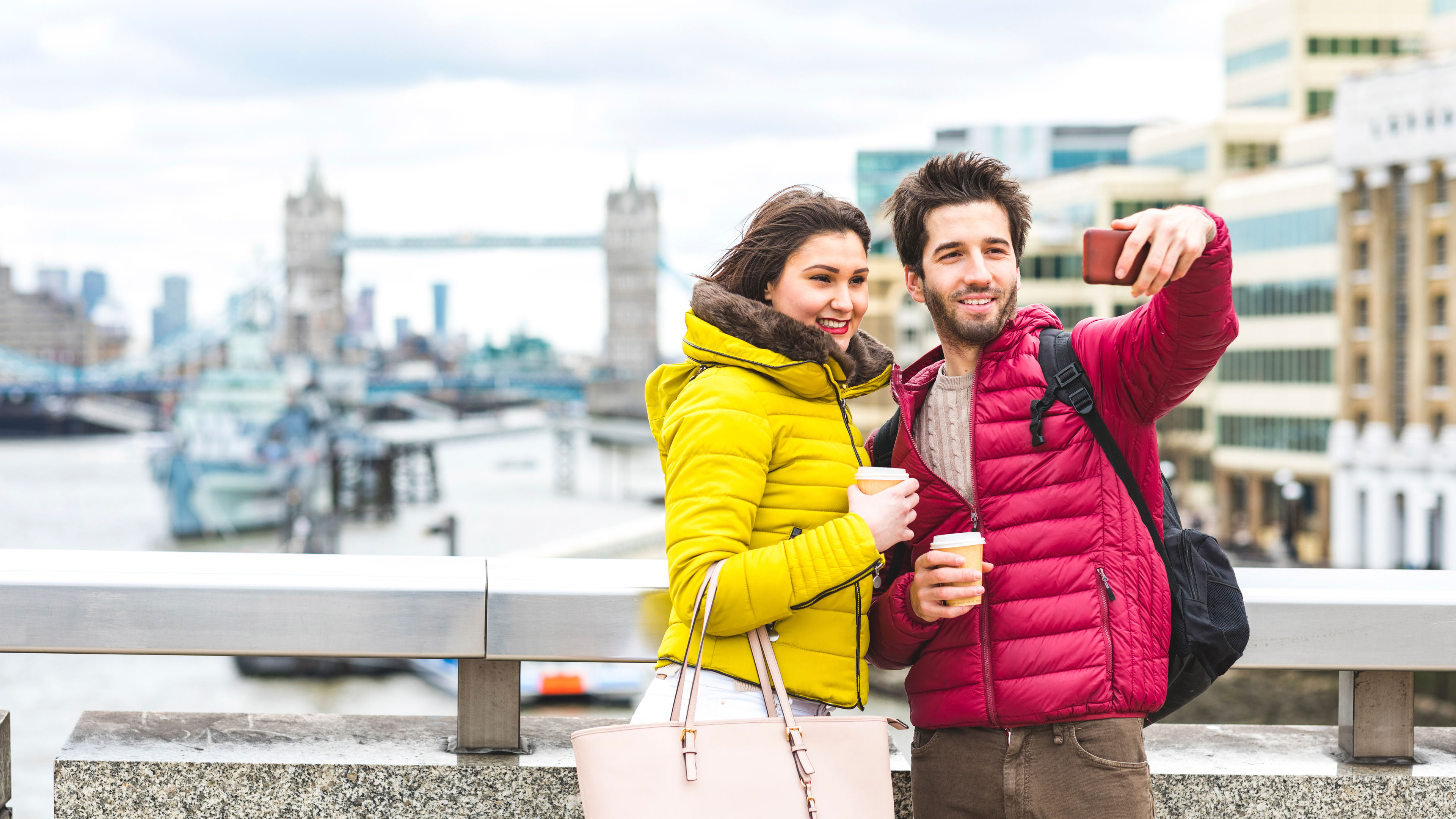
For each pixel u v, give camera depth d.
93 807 2.32
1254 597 2.38
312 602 2.28
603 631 2.32
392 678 53.97
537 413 186.75
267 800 2.33
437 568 2.39
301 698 51.34
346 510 114.06
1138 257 1.87
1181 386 2.00
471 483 143.25
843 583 1.86
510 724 2.39
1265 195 68.12
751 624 1.88
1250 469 68.44
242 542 112.94
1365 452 62.84
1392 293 62.69
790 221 2.06
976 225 2.14
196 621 2.27
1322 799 2.43
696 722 1.84
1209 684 2.07
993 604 2.09
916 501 1.94
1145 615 2.03
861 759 1.85
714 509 1.90
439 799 2.35
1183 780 2.43
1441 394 60.66
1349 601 2.37
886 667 2.24
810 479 1.97
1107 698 2.00
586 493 138.00
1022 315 2.23
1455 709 38.03
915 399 2.24
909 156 106.00
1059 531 2.06
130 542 111.69
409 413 186.38
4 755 2.51
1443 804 2.43
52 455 176.88
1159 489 2.12
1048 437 2.08
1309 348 65.81
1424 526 60.81
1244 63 83.19
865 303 2.11
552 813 2.35
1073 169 97.12
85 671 63.00
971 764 2.12
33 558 2.36
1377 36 80.56
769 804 1.81
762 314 1.94
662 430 2.09
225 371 122.94
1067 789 2.04
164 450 118.50
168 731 2.45
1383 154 62.50
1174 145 80.62
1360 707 2.49
